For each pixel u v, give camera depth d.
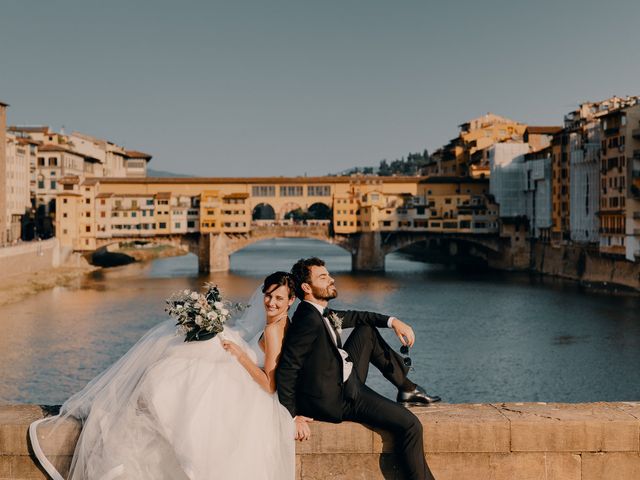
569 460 7.46
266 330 7.40
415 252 174.25
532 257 126.75
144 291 93.19
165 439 6.84
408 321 70.19
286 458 7.03
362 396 7.32
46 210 140.38
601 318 69.75
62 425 7.28
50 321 68.81
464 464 7.45
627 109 89.19
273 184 136.88
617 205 92.06
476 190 136.12
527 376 47.69
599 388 44.59
